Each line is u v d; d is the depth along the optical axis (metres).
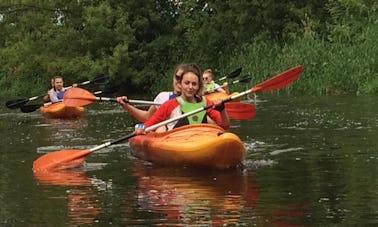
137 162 7.20
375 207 4.70
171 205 4.94
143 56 26.84
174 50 27.16
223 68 24.69
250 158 7.14
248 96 18.56
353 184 5.53
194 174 6.34
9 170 6.77
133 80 26.45
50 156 6.88
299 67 7.77
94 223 4.47
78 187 5.76
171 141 6.98
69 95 9.12
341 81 18.84
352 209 4.67
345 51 19.42
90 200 5.20
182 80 7.50
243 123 11.02
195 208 4.82
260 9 25.36
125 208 4.88
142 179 6.11
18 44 26.88
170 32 28.03
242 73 22.02
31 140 9.48
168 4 28.23
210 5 26.61
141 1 27.36
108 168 6.82
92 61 25.69
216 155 6.46
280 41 24.31
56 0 26.66
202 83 7.60
